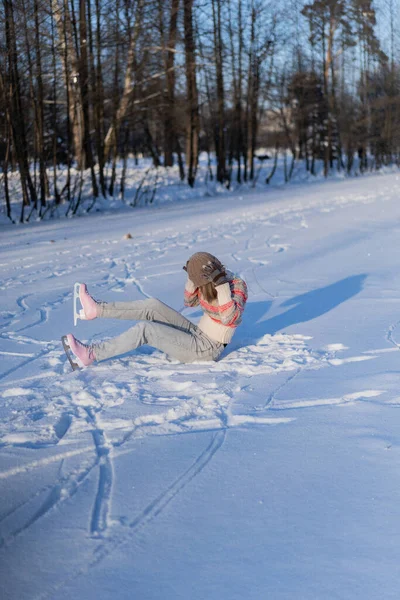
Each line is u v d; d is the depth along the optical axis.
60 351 5.34
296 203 18.86
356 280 7.59
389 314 6.00
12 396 4.24
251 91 29.42
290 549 2.36
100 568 2.30
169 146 32.09
